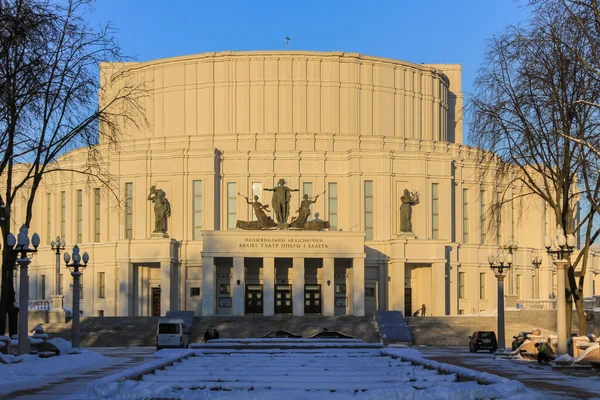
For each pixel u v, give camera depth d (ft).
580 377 112.27
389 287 315.78
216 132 336.70
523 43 152.87
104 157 332.19
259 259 310.24
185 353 122.83
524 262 349.20
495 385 77.41
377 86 343.46
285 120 335.67
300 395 72.95
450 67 388.16
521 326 273.13
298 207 325.83
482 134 160.04
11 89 142.61
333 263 298.56
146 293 320.70
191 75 339.57
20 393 89.51
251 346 139.44
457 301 327.47
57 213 349.20
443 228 331.16
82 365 136.56
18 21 130.82
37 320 270.26
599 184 149.69
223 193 327.26
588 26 134.72
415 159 328.70
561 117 151.53
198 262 317.01
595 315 250.37
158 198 319.47
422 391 74.54
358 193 324.19
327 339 147.95
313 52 337.11
